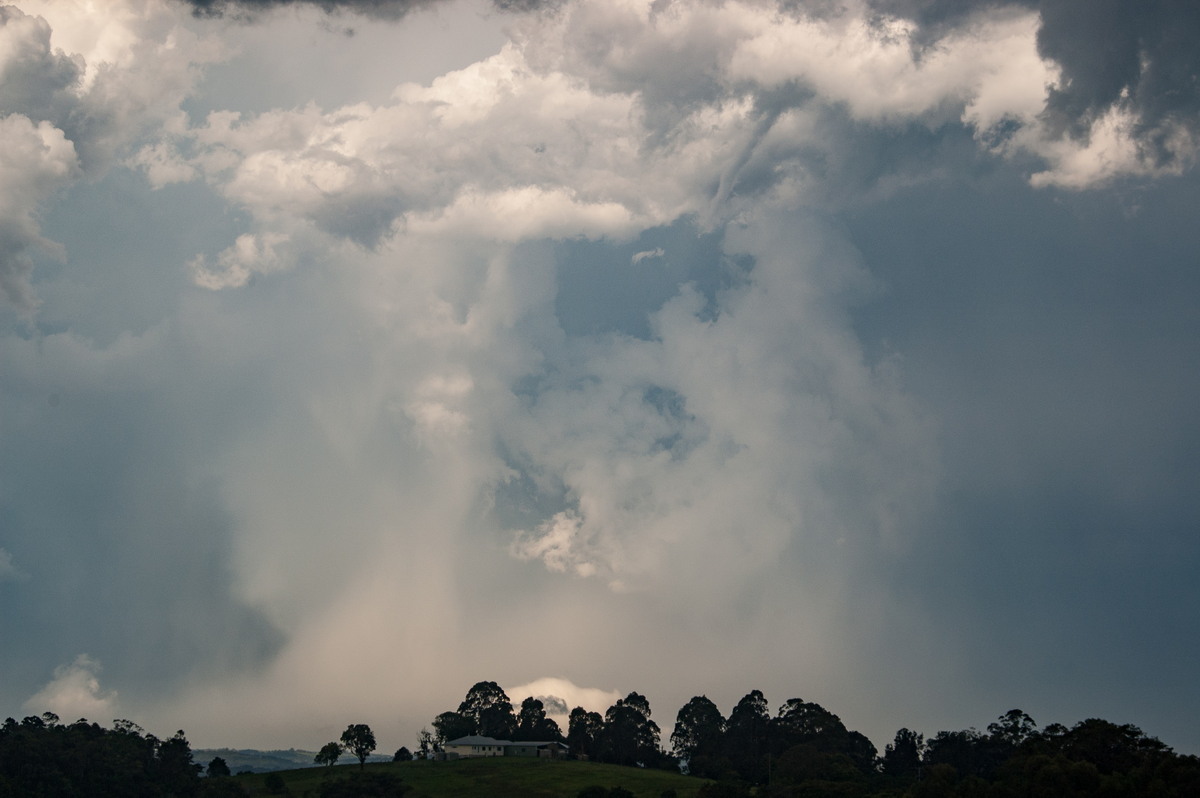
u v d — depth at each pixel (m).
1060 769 161.00
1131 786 154.00
